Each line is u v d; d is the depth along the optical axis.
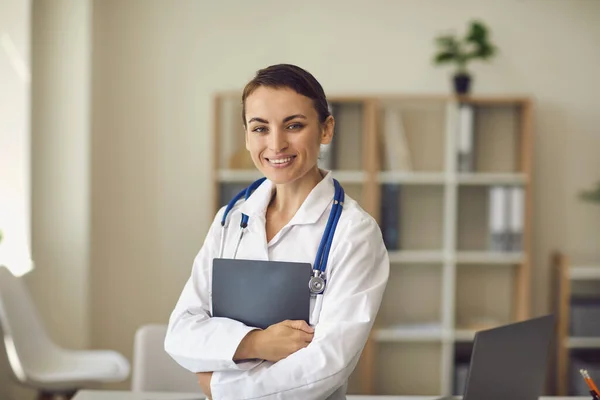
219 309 1.61
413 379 4.62
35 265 4.25
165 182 4.63
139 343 2.76
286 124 1.52
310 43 4.62
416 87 4.63
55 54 4.27
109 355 3.57
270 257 1.62
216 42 4.61
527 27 4.63
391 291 4.64
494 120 4.57
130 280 4.66
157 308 4.67
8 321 3.29
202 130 4.62
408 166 4.55
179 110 4.61
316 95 1.54
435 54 4.62
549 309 4.72
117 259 4.64
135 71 4.58
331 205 1.62
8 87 3.86
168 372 2.77
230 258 1.65
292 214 1.64
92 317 4.64
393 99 4.34
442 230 4.63
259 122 1.53
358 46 4.61
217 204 4.41
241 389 1.50
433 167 4.61
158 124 4.61
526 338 1.90
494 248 4.39
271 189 1.67
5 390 3.73
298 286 1.53
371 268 1.56
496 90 4.66
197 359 1.54
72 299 4.30
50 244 4.29
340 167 4.57
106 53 4.56
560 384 4.39
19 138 3.89
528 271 4.36
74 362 3.53
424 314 4.65
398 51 4.62
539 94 4.66
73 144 4.30
